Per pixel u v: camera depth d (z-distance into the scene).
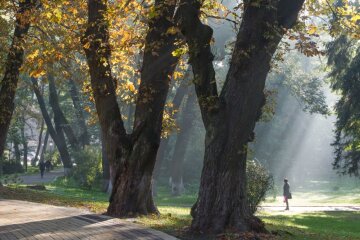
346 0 17.77
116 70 23.55
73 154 57.91
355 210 38.38
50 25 26.52
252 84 13.99
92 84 19.27
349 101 36.56
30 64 21.73
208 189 13.88
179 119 59.62
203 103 14.12
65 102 79.06
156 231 13.60
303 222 27.48
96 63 19.03
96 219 16.50
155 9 15.25
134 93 23.02
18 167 76.94
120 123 18.94
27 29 28.06
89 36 18.86
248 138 14.13
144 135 18.42
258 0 13.61
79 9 22.50
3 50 28.08
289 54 56.38
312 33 16.97
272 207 41.25
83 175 50.59
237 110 13.94
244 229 13.67
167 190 60.69
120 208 18.20
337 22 17.75
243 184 14.05
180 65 23.36
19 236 12.56
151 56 18.58
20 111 60.56
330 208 40.81
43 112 59.22
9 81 28.64
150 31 18.42
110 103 18.95
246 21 14.16
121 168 18.50
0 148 28.91
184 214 23.30
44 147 98.44
